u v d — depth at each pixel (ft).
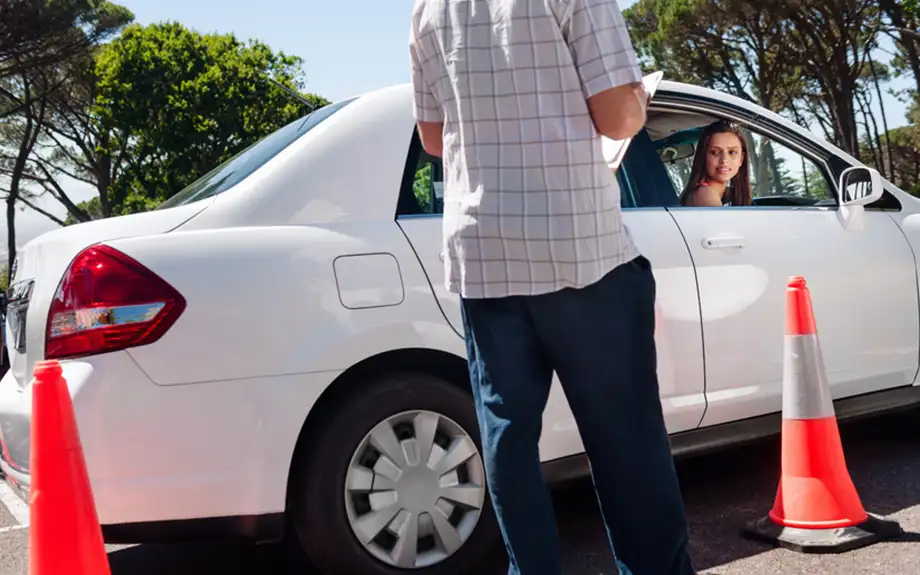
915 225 13.71
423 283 9.87
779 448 14.93
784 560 10.02
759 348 11.77
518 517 6.93
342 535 9.34
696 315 11.27
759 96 94.73
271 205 9.64
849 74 85.76
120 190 125.08
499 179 6.62
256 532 9.06
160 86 118.01
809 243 12.46
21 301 10.14
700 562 10.20
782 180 13.21
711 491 12.93
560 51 6.48
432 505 9.78
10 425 9.66
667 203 11.75
